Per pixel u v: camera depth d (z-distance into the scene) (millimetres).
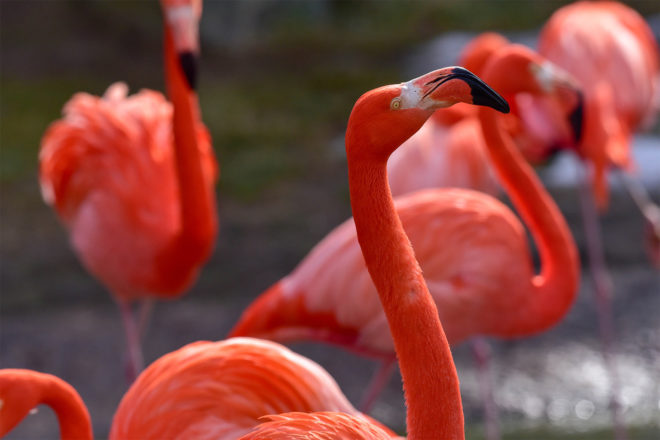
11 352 9148
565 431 7434
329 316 5676
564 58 9086
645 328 9180
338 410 4152
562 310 5863
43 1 20031
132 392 4293
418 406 2969
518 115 8633
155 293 7230
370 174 2924
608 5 10047
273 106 16766
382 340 5684
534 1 21438
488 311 5773
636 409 7832
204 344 4336
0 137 14945
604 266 10625
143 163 7223
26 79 17531
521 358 8797
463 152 7902
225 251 11633
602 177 8250
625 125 9148
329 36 20438
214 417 4055
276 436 3195
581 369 8539
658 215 11703
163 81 17875
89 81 17594
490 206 5844
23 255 11539
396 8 21969
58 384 3938
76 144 7492
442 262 5660
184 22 6016
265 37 20625
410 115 2838
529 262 5859
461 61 8820
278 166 14188
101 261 7316
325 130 15773
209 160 7918
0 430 3711
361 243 2988
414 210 5730
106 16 19609
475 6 21578
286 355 4219
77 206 7609
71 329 9664
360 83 17719
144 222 6980
